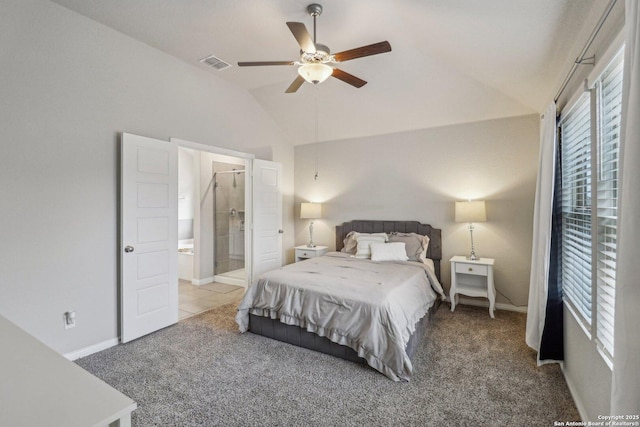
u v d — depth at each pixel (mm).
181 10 2521
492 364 2465
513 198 3789
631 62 1022
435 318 3514
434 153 4258
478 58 2756
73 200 2576
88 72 2664
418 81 3510
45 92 2410
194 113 3609
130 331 2885
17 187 2273
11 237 2248
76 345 2584
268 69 3670
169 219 3242
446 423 1796
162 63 3248
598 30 1572
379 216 4664
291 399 2025
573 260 2152
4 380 838
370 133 4664
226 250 5500
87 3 2447
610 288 1509
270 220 4703
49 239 2438
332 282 2822
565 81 2170
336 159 5016
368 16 2527
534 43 2172
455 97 3645
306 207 4836
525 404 1965
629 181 966
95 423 678
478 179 3982
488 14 2020
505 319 3473
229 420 1828
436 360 2533
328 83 3850
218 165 5336
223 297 4367
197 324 3334
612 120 1544
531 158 3699
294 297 2789
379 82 3639
